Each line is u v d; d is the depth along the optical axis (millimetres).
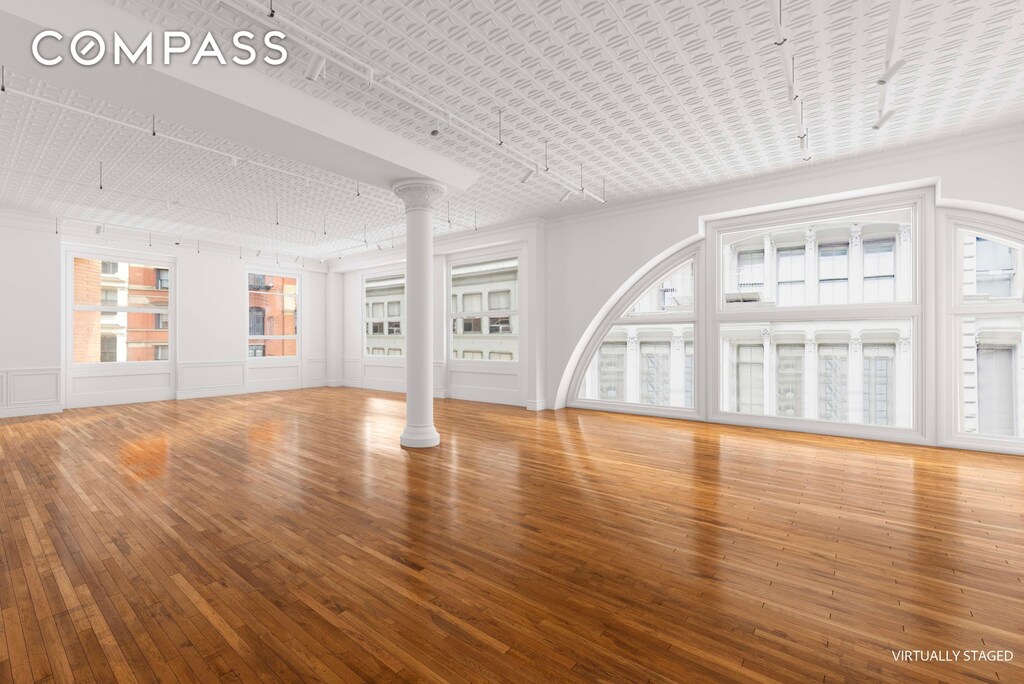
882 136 5301
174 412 8641
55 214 8367
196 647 2113
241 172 6109
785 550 3076
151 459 5316
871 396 6484
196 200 7387
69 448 5824
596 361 9008
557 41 3488
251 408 9148
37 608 2410
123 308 9812
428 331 5941
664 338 8281
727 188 6934
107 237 9297
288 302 12609
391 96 4254
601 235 8219
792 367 7062
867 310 6332
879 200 6184
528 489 4305
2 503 3912
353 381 13039
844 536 3283
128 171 6082
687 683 1894
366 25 3301
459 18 3229
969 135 5277
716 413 7539
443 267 10523
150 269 10188
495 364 9734
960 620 2307
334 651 2094
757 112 4664
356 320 12953
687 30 3373
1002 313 5547
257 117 3932
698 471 4867
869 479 4578
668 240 7531
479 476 4699
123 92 3523
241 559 2951
